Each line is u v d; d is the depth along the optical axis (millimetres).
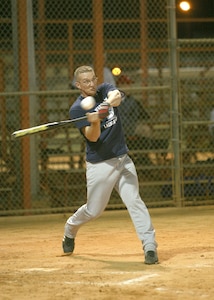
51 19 34250
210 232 22422
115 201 29297
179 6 36594
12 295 13523
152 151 29281
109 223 25906
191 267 15977
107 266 16375
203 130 30500
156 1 34531
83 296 13266
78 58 33969
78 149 30969
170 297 13016
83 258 17719
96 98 16516
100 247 19750
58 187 29328
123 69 34156
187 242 20219
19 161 28891
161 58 34281
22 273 15820
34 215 28406
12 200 28891
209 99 31438
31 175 28922
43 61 33281
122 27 34812
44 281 14805
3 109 29250
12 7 29062
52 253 18812
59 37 34406
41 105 30781
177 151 28891
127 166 16609
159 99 30969
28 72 29469
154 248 16422
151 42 34281
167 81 34062
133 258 17500
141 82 33812
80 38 34719
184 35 39031
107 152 16406
